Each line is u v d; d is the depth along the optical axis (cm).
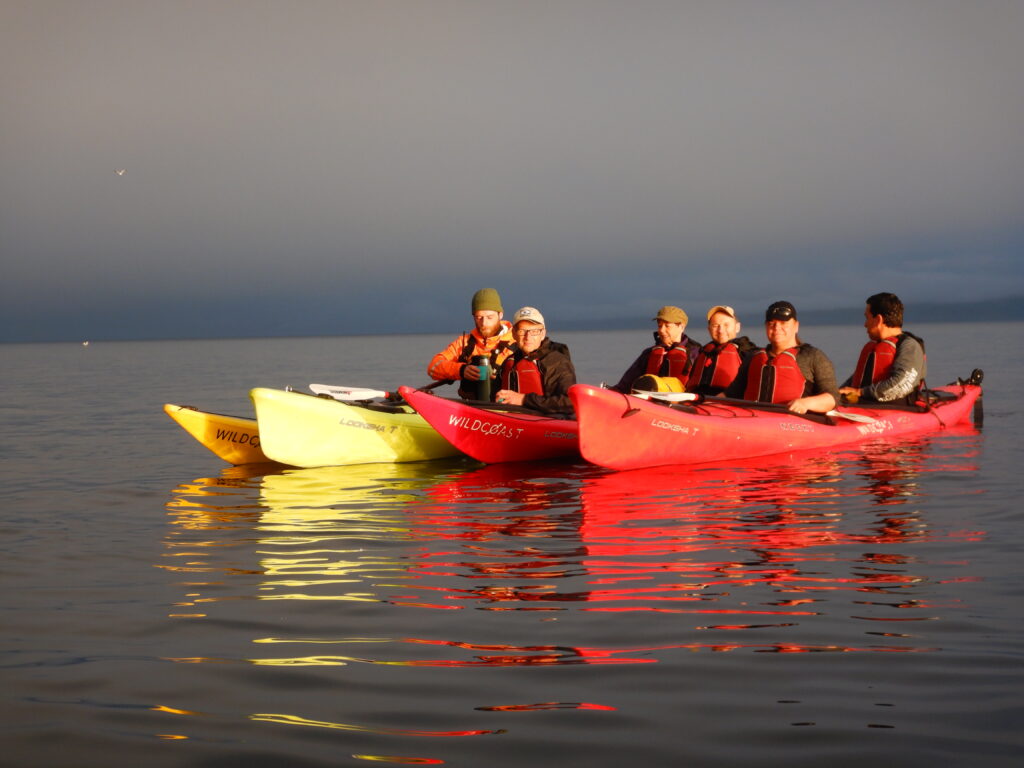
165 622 388
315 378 2647
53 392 2192
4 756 264
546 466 858
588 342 8362
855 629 361
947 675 312
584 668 325
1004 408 1288
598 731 275
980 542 505
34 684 319
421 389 977
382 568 474
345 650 349
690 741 268
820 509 609
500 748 265
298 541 543
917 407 1028
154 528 588
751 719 281
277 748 267
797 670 319
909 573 443
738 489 694
